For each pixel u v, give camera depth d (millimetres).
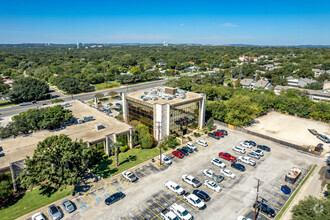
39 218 30734
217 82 133500
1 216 32188
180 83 117375
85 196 36812
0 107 92875
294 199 36562
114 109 89000
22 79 103312
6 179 37281
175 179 41719
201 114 65875
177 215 32281
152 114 56719
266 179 42062
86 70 163250
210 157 50156
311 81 129875
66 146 36594
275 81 135125
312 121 75500
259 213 33219
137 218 32125
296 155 51625
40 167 34875
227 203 35469
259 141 58844
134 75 141875
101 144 49344
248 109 66938
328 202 28234
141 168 45312
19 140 48656
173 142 53562
